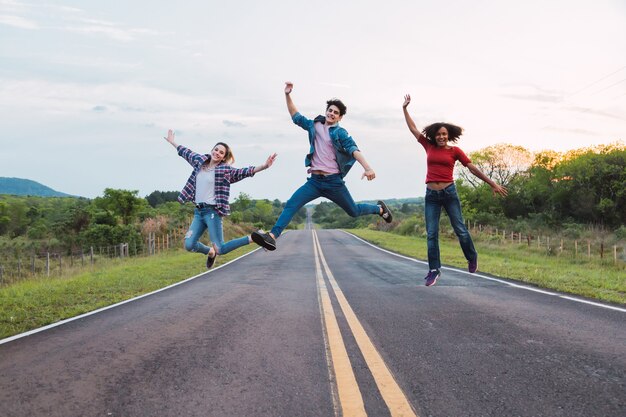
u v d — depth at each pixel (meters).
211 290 10.17
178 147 6.51
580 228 38.62
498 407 3.04
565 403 3.08
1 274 18.31
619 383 3.45
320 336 5.23
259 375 3.79
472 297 8.27
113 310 7.68
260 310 7.17
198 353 4.54
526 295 8.49
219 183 6.24
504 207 51.69
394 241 36.00
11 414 3.00
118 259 23.50
